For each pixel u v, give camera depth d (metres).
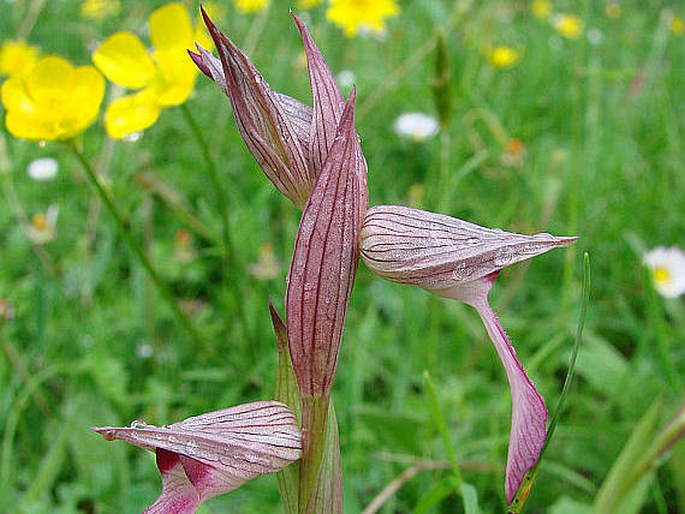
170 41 0.19
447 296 0.11
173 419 0.24
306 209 0.11
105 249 0.25
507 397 0.22
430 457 0.21
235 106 0.11
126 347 0.26
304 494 0.12
